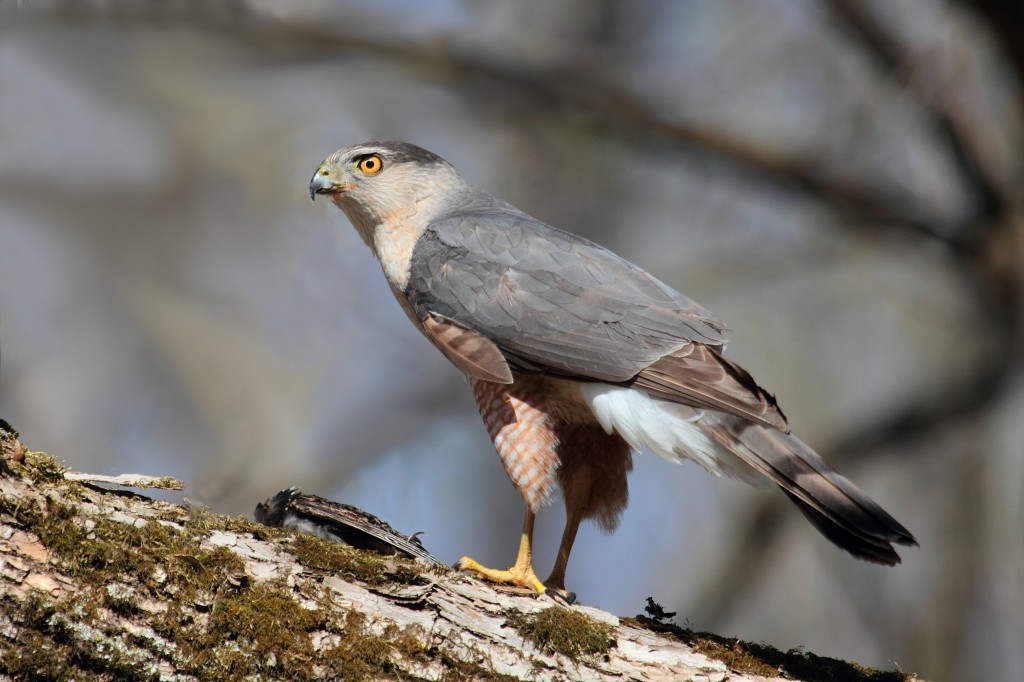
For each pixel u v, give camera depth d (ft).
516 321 23.31
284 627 15.85
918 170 51.55
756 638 50.96
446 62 45.14
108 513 15.90
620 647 17.74
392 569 16.89
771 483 20.63
